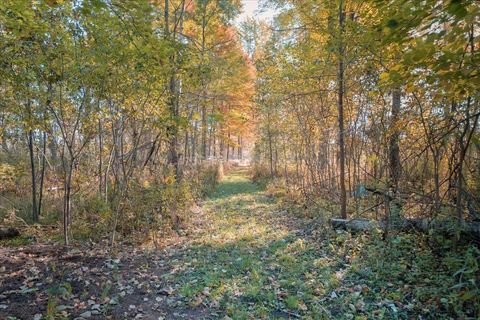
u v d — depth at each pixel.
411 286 3.56
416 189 4.88
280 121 11.34
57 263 4.30
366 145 6.92
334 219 5.81
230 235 6.10
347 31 4.81
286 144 12.31
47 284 3.61
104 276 3.99
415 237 4.38
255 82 10.80
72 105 4.75
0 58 3.88
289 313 3.20
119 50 3.99
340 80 5.89
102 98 4.60
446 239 4.04
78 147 6.02
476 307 2.92
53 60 4.11
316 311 3.17
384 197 4.96
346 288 3.66
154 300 3.47
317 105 8.45
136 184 5.99
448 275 3.51
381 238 4.62
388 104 5.71
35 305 3.13
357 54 4.80
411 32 2.44
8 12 3.54
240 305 3.35
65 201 5.08
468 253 3.29
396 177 5.02
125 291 3.63
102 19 3.63
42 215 6.73
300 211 8.08
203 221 7.43
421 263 3.82
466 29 2.17
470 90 2.80
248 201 10.34
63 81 4.28
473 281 2.90
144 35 3.39
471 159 4.48
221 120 5.40
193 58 4.85
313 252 4.93
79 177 6.57
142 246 5.39
